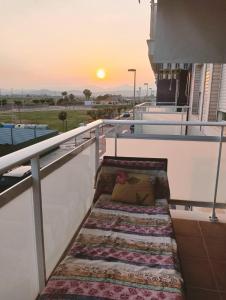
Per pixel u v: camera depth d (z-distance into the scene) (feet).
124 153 9.98
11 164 3.78
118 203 7.34
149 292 4.13
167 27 8.55
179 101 39.55
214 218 8.75
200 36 8.45
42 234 5.07
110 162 8.46
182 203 9.62
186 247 7.30
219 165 8.96
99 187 8.07
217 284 6.01
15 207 4.23
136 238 5.60
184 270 6.41
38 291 5.19
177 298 4.01
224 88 16.30
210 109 18.66
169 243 5.44
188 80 35.83
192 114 28.19
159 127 15.26
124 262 4.83
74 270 4.59
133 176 7.97
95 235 5.69
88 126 7.87
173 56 8.78
